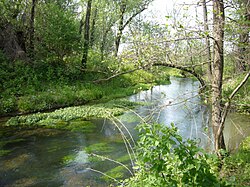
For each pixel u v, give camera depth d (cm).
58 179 774
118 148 1017
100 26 3288
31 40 2116
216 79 641
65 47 2120
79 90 1975
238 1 542
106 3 2672
